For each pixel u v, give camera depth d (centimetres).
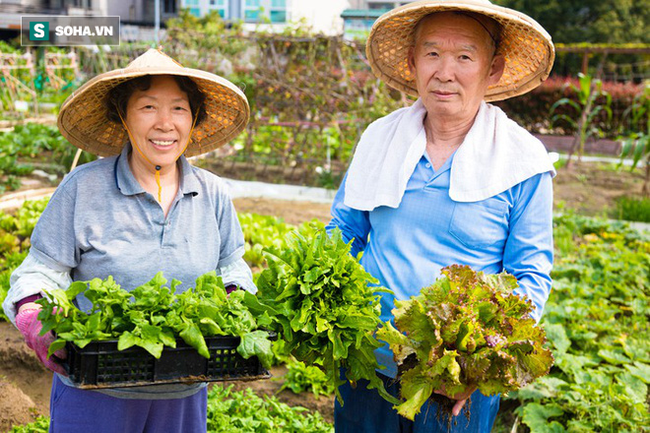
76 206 250
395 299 256
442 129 287
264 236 721
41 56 1631
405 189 284
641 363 506
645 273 731
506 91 326
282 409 413
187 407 268
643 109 1452
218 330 225
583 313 595
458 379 225
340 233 262
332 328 245
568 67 3161
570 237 869
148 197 256
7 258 625
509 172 273
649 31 3231
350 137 1240
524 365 234
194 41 1249
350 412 292
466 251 276
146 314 223
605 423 416
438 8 266
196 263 264
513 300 238
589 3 3219
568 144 1686
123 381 222
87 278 254
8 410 412
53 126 1334
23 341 484
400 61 322
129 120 255
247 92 1221
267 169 1244
